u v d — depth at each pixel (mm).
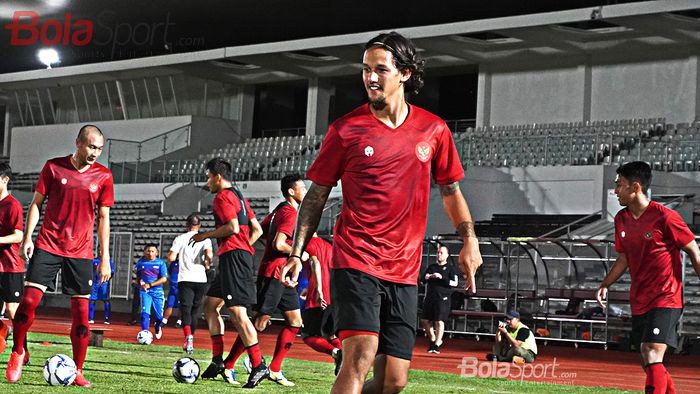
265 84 45844
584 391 10391
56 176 8266
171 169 38406
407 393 9172
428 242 23641
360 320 4570
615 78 36125
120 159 40875
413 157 4730
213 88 44375
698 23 31281
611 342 21031
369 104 4852
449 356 16562
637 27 31594
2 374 9031
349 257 4656
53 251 8281
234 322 8906
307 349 16719
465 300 23969
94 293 23516
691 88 34250
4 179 9711
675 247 7141
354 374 4523
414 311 4750
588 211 29844
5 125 50625
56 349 13109
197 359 12562
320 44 37344
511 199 31422
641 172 7172
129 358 12086
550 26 33812
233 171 38531
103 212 8477
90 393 7812
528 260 24359
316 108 43156
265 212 35938
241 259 8953
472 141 33438
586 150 31188
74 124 47000
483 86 38656
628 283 22719
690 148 29422
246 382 9266
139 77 45281
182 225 35594
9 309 10078
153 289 16562
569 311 22047
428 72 41500
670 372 14875
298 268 4828
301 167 36656
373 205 4691
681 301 7188
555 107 37188
